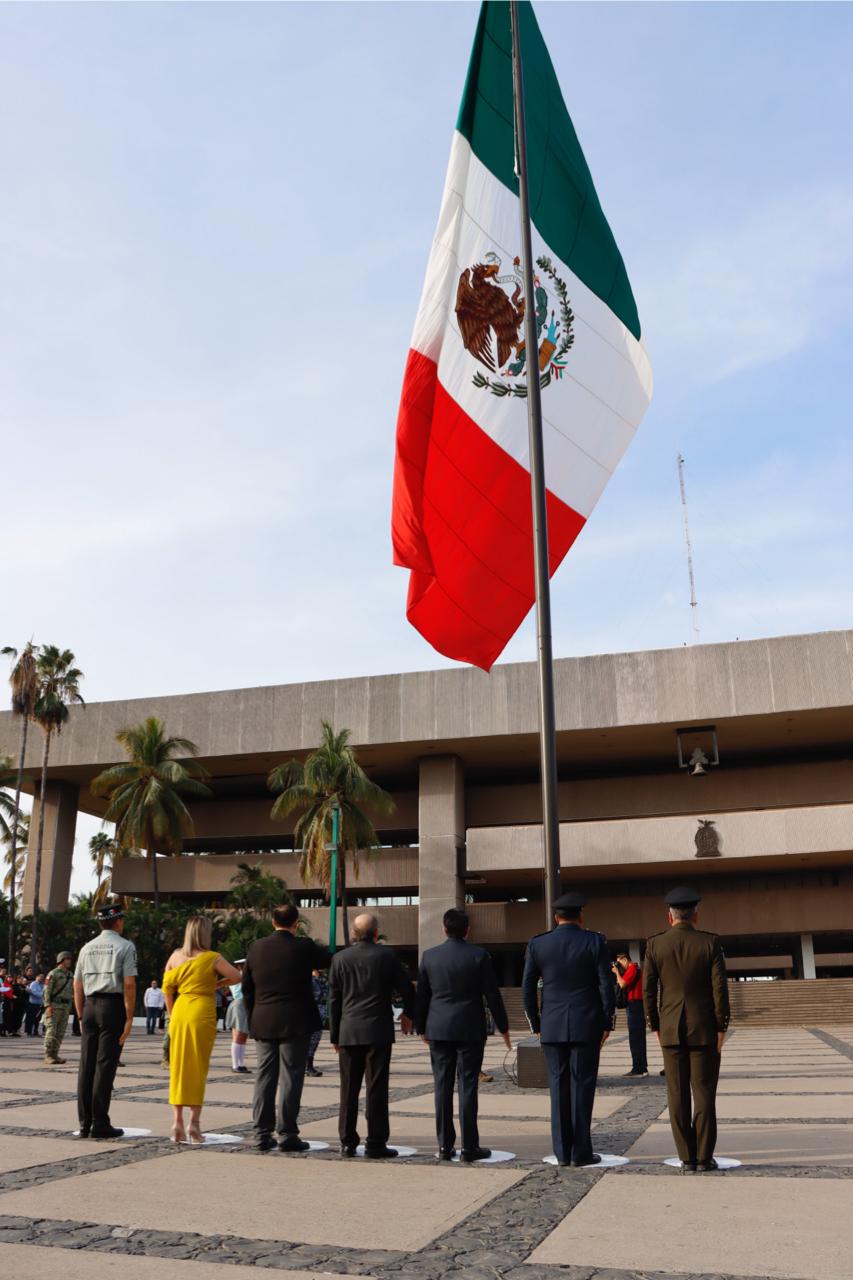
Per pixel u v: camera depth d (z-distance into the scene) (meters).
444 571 11.27
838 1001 42.03
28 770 57.59
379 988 6.73
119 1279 3.76
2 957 50.53
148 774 51.47
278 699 53.91
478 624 11.34
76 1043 25.06
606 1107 9.73
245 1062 16.55
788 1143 6.95
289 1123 6.85
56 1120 8.43
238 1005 14.41
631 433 12.16
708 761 48.56
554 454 11.63
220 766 56.69
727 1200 5.09
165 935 48.22
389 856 53.41
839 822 45.97
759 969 56.38
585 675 49.53
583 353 12.07
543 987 6.46
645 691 48.56
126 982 7.56
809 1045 22.91
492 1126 8.12
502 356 11.70
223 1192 5.36
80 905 62.28
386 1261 4.03
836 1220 4.63
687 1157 5.95
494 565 11.37
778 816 46.78
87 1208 4.96
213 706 55.03
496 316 11.78
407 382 11.47
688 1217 4.73
